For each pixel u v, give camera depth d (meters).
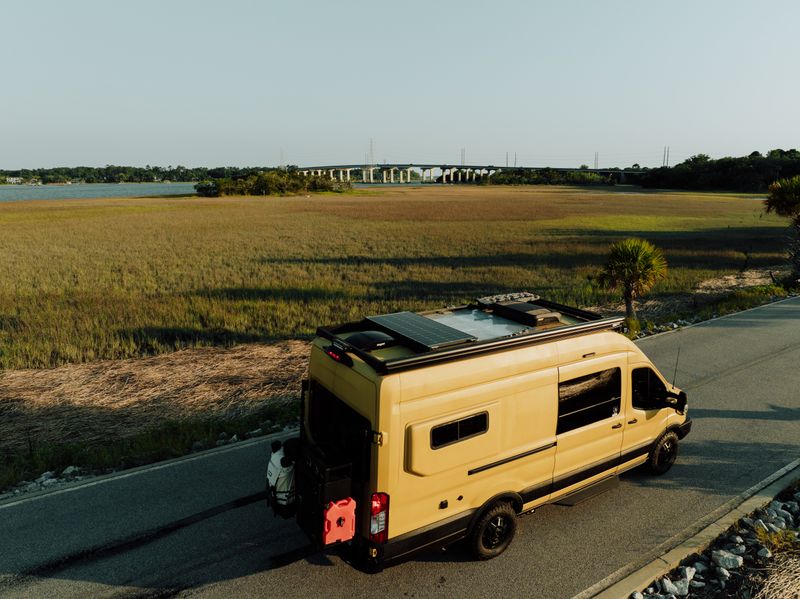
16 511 6.68
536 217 63.34
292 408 9.69
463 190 171.00
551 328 6.07
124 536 6.22
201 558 5.85
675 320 16.14
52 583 5.45
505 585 5.41
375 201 106.38
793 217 21.47
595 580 5.48
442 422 4.98
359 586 5.41
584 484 6.49
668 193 129.50
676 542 6.06
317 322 16.59
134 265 28.45
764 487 7.17
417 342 5.26
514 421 5.54
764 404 9.89
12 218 64.62
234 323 16.25
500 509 5.67
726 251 32.56
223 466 7.80
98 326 15.84
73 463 7.95
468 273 25.88
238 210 80.44
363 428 4.83
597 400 6.33
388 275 25.36
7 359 12.71
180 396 10.59
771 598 5.02
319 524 4.93
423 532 5.11
